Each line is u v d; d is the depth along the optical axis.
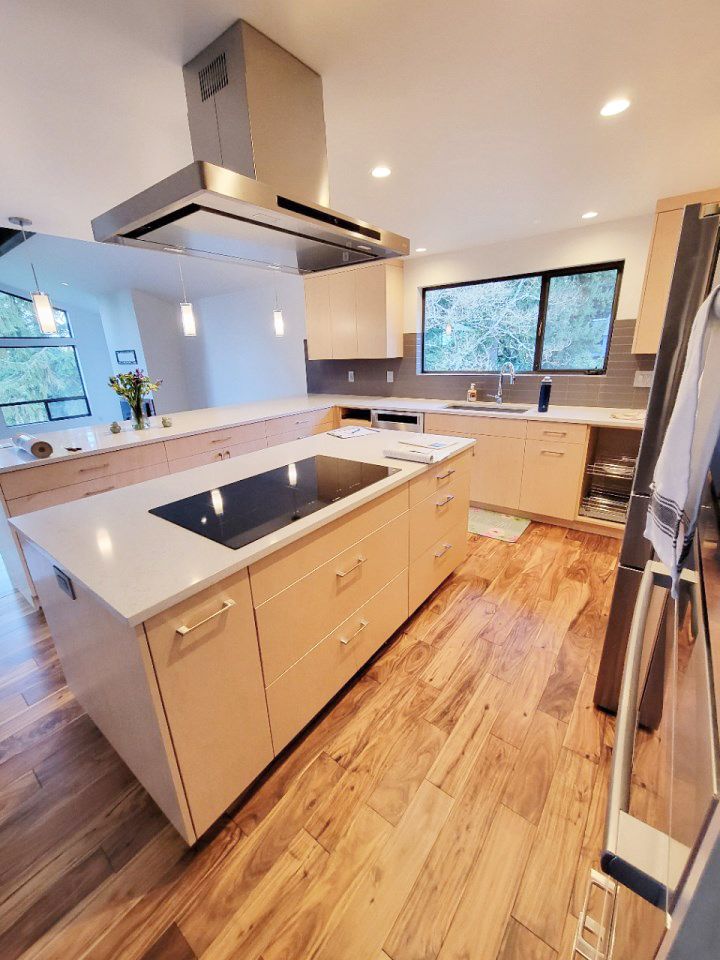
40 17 1.11
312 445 2.33
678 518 0.76
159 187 1.18
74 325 7.00
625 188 2.38
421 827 1.26
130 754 1.26
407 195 2.45
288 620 1.33
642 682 1.25
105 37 1.20
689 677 0.55
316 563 1.40
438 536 2.23
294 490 1.61
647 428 1.32
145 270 4.90
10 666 1.98
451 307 3.99
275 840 1.24
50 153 1.86
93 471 2.46
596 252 3.08
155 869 1.18
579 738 1.53
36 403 6.82
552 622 2.17
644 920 0.55
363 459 2.05
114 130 1.69
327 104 1.55
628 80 1.43
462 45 1.27
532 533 3.17
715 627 0.45
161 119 1.63
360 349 4.14
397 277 3.98
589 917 1.03
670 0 1.09
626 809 0.51
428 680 1.81
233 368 5.85
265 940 1.03
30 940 1.05
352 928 1.05
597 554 2.84
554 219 2.92
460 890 1.12
